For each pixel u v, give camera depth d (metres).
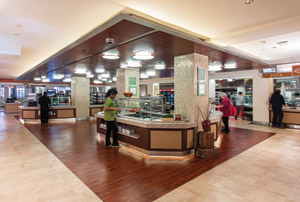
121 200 2.48
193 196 2.57
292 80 8.23
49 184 2.93
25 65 8.77
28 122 9.27
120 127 5.05
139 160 3.96
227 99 6.66
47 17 3.53
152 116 4.75
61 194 2.63
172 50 4.21
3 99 16.48
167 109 5.12
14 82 14.72
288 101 8.18
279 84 8.70
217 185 2.88
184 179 3.08
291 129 7.24
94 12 3.31
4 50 5.14
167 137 4.14
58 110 9.92
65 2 2.96
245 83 10.49
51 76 10.25
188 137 4.20
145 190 2.74
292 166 3.62
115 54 4.73
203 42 3.75
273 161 3.89
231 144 5.16
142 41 3.57
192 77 4.44
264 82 8.19
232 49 5.83
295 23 3.56
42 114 9.15
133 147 4.64
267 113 8.14
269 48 5.95
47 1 2.94
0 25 3.91
